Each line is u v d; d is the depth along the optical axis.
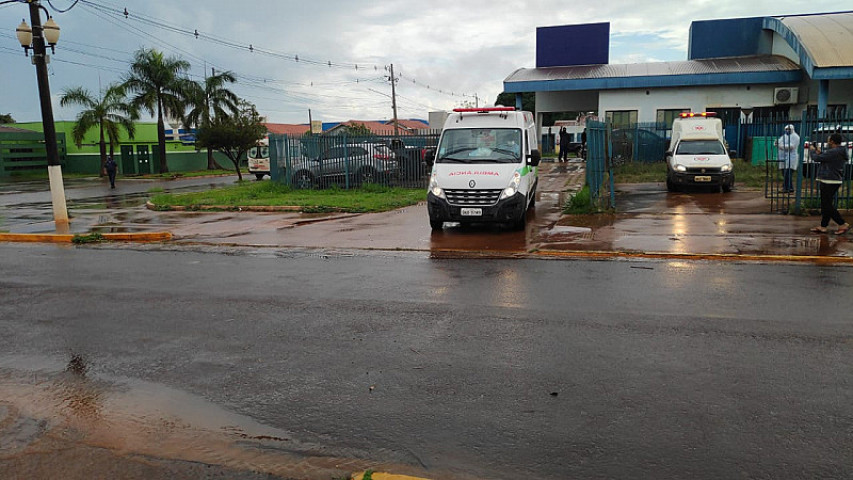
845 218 12.69
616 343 5.83
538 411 4.46
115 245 12.96
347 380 5.13
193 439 4.24
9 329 6.84
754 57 33.22
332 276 9.20
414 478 3.62
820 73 26.45
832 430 4.07
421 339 6.11
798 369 5.09
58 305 7.85
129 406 4.79
